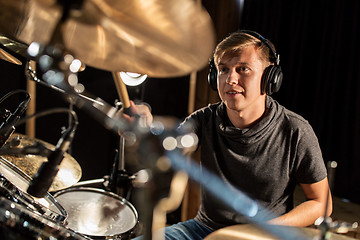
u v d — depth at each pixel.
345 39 2.57
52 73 1.01
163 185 0.64
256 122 1.35
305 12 2.62
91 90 2.24
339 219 2.27
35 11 0.85
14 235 0.80
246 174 1.35
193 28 0.75
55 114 2.17
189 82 2.35
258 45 1.27
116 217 1.30
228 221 1.39
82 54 1.01
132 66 1.00
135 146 0.67
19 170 1.15
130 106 1.01
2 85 1.99
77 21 0.87
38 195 0.78
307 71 2.71
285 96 2.78
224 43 1.29
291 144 1.30
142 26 0.82
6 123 1.02
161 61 0.95
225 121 1.42
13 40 1.11
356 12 2.50
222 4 2.21
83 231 1.16
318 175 1.28
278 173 1.31
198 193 2.42
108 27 0.88
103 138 2.37
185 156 0.69
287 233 0.92
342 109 2.64
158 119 0.72
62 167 1.42
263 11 2.65
